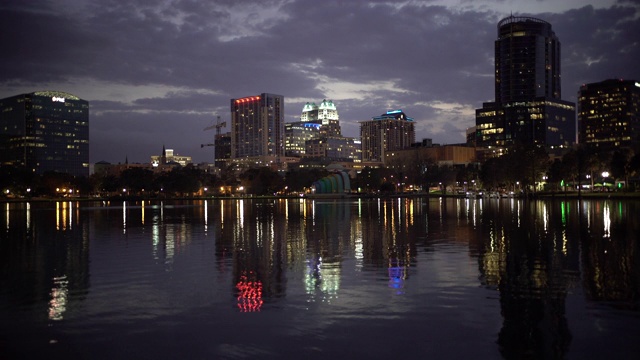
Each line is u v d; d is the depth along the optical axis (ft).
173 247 106.73
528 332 44.80
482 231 133.18
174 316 51.24
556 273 71.00
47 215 248.32
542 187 613.11
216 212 264.52
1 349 42.24
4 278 71.97
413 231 136.98
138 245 111.14
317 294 59.88
